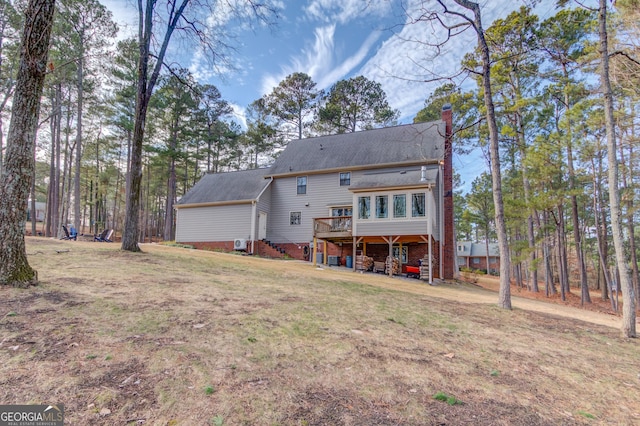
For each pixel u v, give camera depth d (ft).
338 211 65.92
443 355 13.98
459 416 9.22
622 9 30.35
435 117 88.99
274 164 75.66
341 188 66.23
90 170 125.29
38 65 17.34
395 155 62.49
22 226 16.48
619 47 31.96
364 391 10.08
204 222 72.69
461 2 29.76
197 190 78.79
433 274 56.03
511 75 59.77
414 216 51.01
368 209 54.13
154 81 35.63
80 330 11.84
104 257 29.32
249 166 124.57
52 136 87.20
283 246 70.23
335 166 66.39
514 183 66.08
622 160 52.49
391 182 53.67
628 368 14.84
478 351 15.06
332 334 14.83
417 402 9.75
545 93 60.18
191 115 98.48
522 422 9.26
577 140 50.08
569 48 49.93
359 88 102.12
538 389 11.63
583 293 63.00
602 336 20.93
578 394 11.59
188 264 32.37
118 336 11.75
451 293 38.81
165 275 24.27
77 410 7.68
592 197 69.15
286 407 8.73
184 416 7.91
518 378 12.41
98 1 56.75
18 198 16.38
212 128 106.63
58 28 53.62
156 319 13.89
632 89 34.17
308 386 10.01
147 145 91.04
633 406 11.02
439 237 57.47
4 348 9.94
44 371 9.02
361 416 8.70
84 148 102.73
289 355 12.05
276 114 107.55
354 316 18.53
